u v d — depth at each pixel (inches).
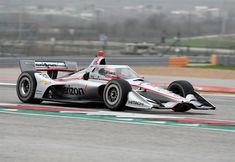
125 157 901.2
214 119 1355.8
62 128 1160.2
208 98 1983.3
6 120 1247.5
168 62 4340.6
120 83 1391.5
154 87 1443.2
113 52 6801.2
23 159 876.0
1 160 866.1
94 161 869.8
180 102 1386.6
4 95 1812.3
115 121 1263.5
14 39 7352.4
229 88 2416.3
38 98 1546.5
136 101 1369.3
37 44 6835.6
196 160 892.6
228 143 1042.1
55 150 945.5
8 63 3698.3
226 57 4522.6
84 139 1048.2
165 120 1300.4
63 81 1542.8
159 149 971.3
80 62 3983.8
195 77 3127.5
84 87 1482.5
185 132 1144.2
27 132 1106.7
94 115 1346.0
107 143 1014.4
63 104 1578.5
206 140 1064.2
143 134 1111.0
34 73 1562.5
